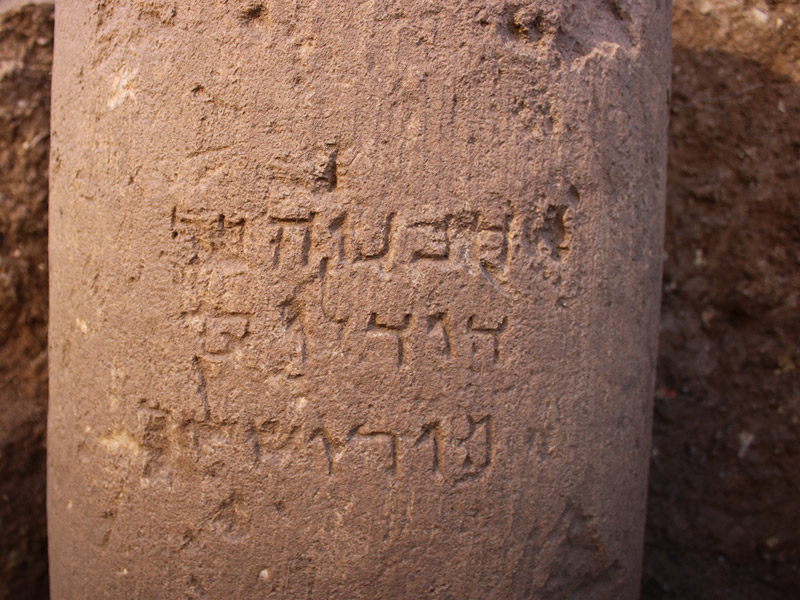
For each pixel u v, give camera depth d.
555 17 0.51
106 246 0.52
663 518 0.90
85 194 0.53
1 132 0.78
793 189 0.81
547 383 0.53
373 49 0.48
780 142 0.82
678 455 0.89
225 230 0.49
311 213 0.49
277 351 0.50
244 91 0.48
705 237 0.86
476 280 0.50
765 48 0.81
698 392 0.88
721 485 0.88
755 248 0.84
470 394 0.51
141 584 0.54
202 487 0.51
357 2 0.47
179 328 0.50
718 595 0.89
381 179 0.49
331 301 0.49
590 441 0.55
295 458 0.50
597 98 0.53
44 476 0.84
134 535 0.53
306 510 0.51
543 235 0.52
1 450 0.81
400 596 0.52
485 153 0.50
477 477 0.52
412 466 0.51
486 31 0.49
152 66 0.49
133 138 0.50
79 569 0.57
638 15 0.55
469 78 0.49
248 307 0.50
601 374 0.55
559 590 0.56
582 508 0.55
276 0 0.47
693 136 0.85
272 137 0.48
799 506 0.85
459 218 0.50
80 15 0.53
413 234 0.49
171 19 0.49
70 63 0.54
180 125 0.49
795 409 0.84
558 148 0.51
